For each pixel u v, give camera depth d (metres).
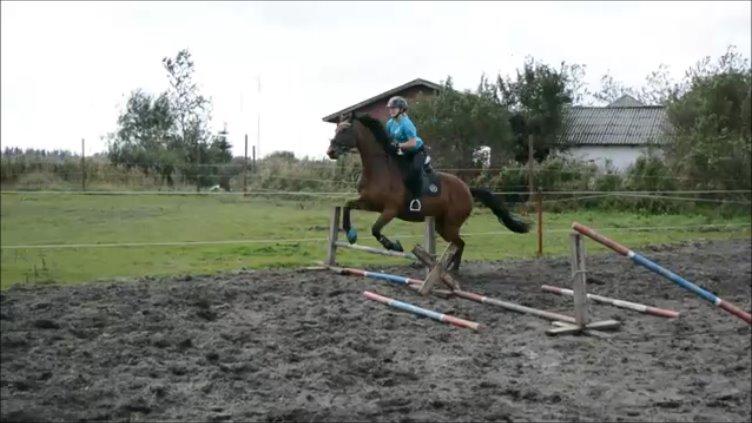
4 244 11.23
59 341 6.74
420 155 9.97
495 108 23.03
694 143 22.23
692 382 6.35
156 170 21.97
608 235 16.02
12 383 5.57
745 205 20.27
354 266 11.55
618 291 9.99
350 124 9.62
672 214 20.41
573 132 32.06
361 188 9.94
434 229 10.06
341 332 7.42
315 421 5.17
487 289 9.95
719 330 8.08
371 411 5.38
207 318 7.86
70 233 12.77
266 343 6.94
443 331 7.67
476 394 5.82
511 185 20.36
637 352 7.20
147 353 6.48
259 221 16.08
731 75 24.64
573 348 7.26
